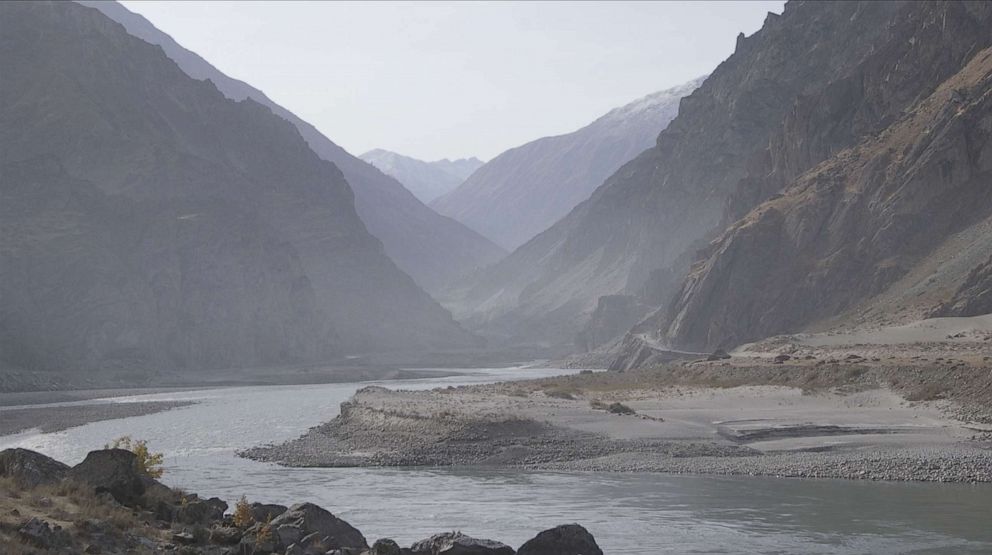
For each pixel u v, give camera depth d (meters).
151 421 96.19
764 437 68.88
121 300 198.25
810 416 74.12
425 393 105.00
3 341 171.75
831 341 121.25
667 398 90.88
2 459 35.62
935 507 48.12
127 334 197.00
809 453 63.94
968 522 44.47
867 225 161.00
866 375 85.94
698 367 111.00
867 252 157.38
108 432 86.00
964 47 174.88
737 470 60.53
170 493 36.91
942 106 160.12
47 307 186.62
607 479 58.81
